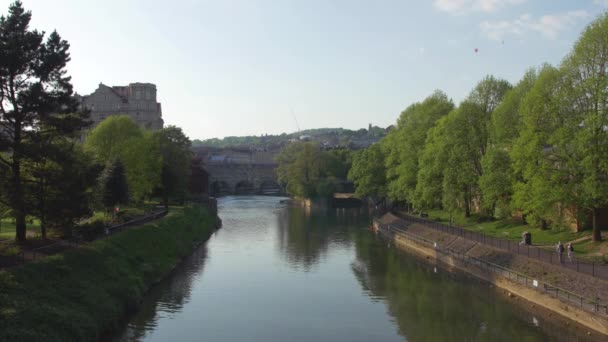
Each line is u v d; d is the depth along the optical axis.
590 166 51.69
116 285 51.00
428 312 51.66
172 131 117.12
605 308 41.56
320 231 115.19
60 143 50.66
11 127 49.12
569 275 48.09
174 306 53.62
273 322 49.28
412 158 99.25
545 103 58.00
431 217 102.38
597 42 54.56
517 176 68.44
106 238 61.06
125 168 87.50
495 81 83.75
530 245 63.50
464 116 81.94
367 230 117.25
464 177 80.06
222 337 44.97
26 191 48.28
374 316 51.03
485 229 80.62
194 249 88.56
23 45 47.81
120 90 185.50
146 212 92.94
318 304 55.28
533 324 46.00
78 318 39.78
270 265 75.44
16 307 35.75
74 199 49.84
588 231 63.47
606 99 52.25
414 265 74.81
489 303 53.44
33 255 46.78
